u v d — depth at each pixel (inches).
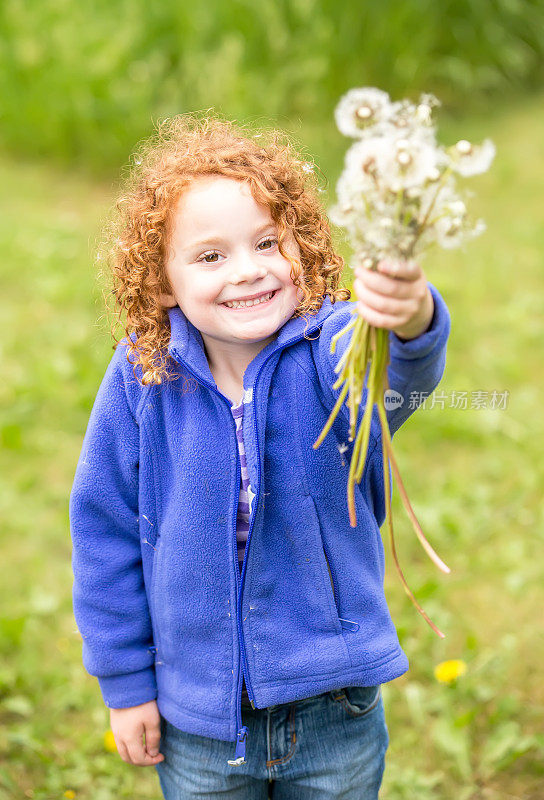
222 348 56.9
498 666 95.1
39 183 243.4
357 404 49.1
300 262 54.4
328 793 58.9
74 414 145.5
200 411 56.2
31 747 88.5
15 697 95.2
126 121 244.2
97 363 155.3
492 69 265.6
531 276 181.3
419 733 89.9
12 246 203.9
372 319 45.8
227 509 55.7
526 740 86.8
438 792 84.7
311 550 55.9
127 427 58.3
